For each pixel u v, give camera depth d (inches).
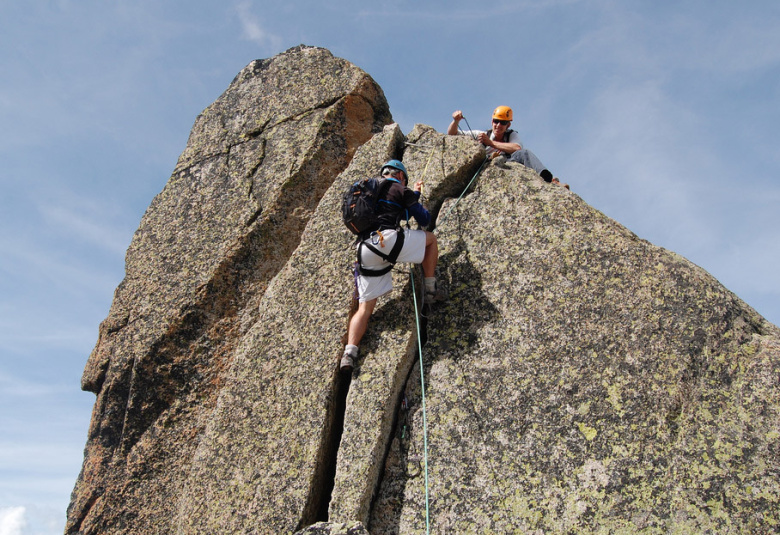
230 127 427.2
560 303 284.5
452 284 305.3
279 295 323.6
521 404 267.9
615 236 292.7
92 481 348.2
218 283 367.9
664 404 251.6
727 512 227.9
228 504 277.7
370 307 293.9
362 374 287.1
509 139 374.9
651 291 275.1
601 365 266.4
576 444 253.8
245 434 291.4
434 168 338.0
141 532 328.8
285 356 304.7
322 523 250.1
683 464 239.5
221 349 356.8
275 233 376.2
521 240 305.0
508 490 252.1
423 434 273.4
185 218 398.3
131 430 352.8
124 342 369.4
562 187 318.0
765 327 267.6
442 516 254.4
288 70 436.5
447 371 284.5
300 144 396.2
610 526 235.5
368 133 409.7
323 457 279.6
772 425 237.9
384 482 269.1
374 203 291.7
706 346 257.9
